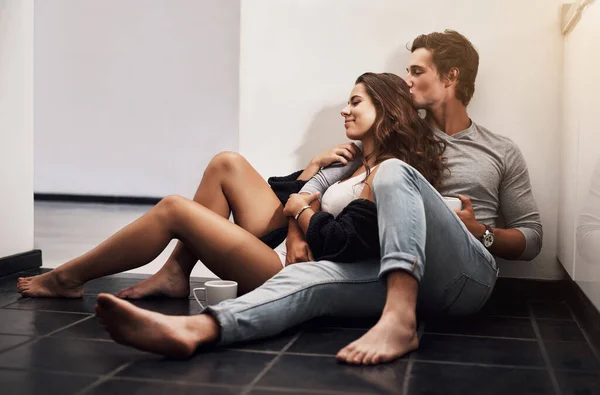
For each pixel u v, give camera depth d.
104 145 7.20
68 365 1.55
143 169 7.13
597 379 1.52
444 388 1.43
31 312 2.12
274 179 2.45
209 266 2.19
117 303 1.48
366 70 2.71
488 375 1.54
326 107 2.75
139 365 1.56
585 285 1.97
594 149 1.84
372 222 1.89
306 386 1.42
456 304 1.99
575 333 1.99
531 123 2.60
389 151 2.25
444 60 2.45
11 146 2.91
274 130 2.79
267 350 1.70
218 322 1.66
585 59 2.03
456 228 1.86
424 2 2.66
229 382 1.44
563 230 2.44
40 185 7.36
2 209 2.86
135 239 2.17
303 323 2.03
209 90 6.95
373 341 1.61
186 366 1.55
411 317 1.66
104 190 7.23
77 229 4.67
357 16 2.71
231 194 2.31
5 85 2.86
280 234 2.29
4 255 2.88
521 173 2.51
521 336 1.95
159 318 1.55
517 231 2.40
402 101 2.27
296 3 2.75
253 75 2.79
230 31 6.87
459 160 2.46
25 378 1.45
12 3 2.91
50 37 7.18
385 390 1.41
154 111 7.06
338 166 2.38
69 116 7.23
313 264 1.90
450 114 2.51
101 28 7.08
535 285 2.62
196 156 7.02
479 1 2.62
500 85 2.61
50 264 3.21
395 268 1.65
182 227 2.13
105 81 7.12
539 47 2.59
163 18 6.95
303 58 2.76
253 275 2.14
